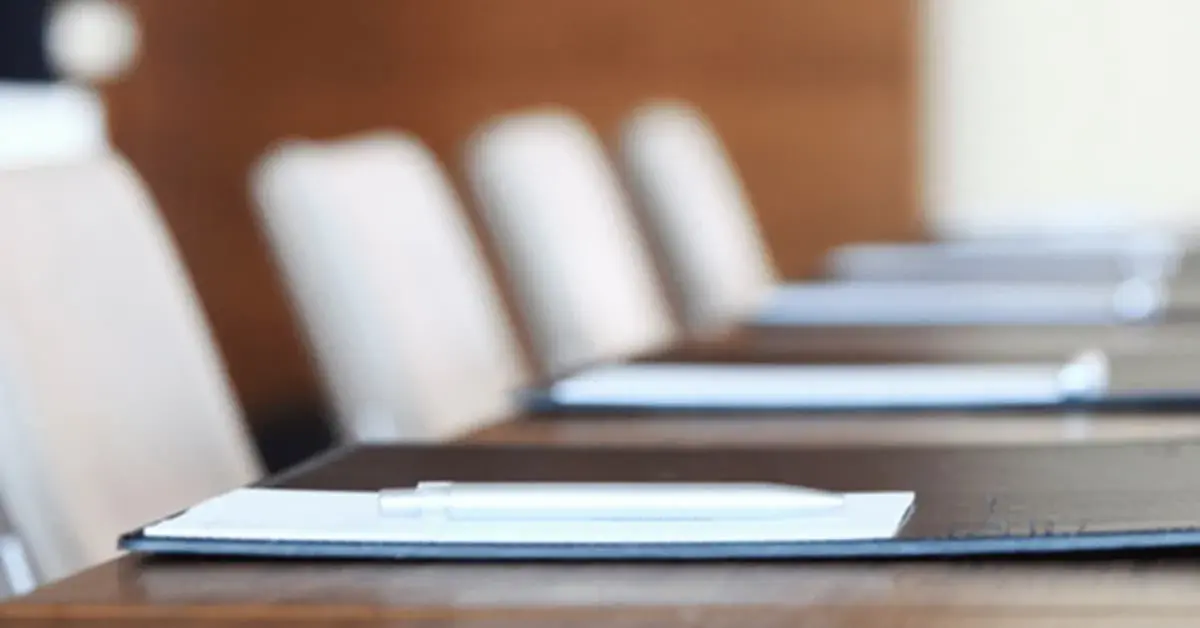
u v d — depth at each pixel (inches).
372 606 37.7
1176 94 225.1
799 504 43.3
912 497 45.1
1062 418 62.2
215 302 250.5
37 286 64.4
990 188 231.6
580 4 238.4
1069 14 227.6
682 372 73.5
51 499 60.4
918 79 231.3
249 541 42.0
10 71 249.0
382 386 89.4
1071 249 134.5
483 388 103.0
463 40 241.4
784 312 99.0
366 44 243.6
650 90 237.6
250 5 245.9
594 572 39.9
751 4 234.5
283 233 89.9
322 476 49.8
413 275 97.5
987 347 81.0
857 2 231.9
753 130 235.6
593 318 119.9
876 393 66.5
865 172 233.6
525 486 44.2
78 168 70.5
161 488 67.8
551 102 240.1
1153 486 45.8
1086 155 228.8
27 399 60.8
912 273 120.0
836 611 36.5
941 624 35.5
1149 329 87.4
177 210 249.4
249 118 247.1
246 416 245.9
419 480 49.2
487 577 39.7
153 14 247.0
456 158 241.9
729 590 38.2
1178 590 37.6
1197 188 225.8
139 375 68.8
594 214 127.6
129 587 39.7
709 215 155.1
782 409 65.3
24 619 37.3
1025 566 39.7
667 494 43.5
